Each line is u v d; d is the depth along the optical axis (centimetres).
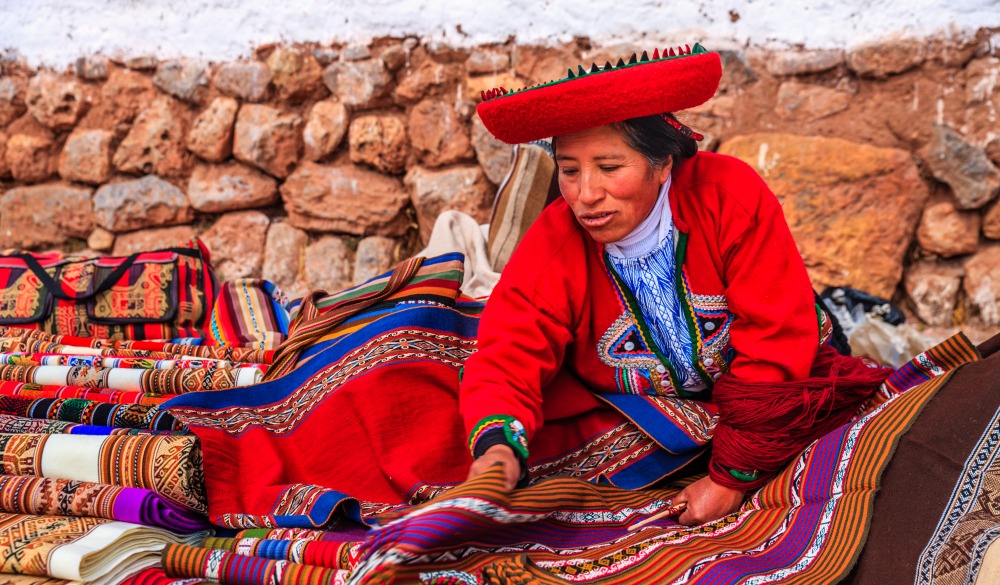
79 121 493
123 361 252
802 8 407
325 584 155
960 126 392
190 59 476
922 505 155
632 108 159
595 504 184
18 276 310
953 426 161
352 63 457
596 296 193
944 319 402
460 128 448
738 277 184
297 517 183
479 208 449
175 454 186
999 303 394
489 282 307
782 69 410
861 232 403
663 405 201
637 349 198
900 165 399
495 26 437
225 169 479
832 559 156
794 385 181
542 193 326
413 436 206
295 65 462
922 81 396
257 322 304
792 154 407
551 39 432
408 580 145
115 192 488
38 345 279
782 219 185
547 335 184
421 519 138
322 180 464
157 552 175
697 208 183
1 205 502
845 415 190
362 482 202
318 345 235
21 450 193
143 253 314
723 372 199
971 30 388
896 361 323
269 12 463
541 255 187
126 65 484
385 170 462
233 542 178
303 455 207
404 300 232
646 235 184
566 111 159
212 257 479
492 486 143
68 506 179
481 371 175
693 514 183
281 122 465
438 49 446
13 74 498
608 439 203
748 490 187
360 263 466
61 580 159
